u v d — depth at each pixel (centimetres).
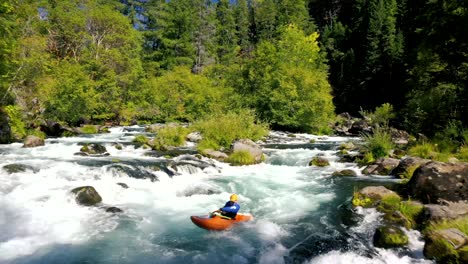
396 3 6644
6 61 2142
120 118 3631
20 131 2123
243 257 655
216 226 793
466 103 1836
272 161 1642
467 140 1448
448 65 2027
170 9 6981
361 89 5456
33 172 1125
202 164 1440
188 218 874
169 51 6150
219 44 7681
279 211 927
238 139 1966
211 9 8406
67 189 977
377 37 5622
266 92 3244
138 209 927
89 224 803
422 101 2127
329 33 7200
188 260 644
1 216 802
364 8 7194
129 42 4259
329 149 1978
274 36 7306
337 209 904
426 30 2064
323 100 3197
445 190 819
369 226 758
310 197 1034
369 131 3139
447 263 560
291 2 7419
